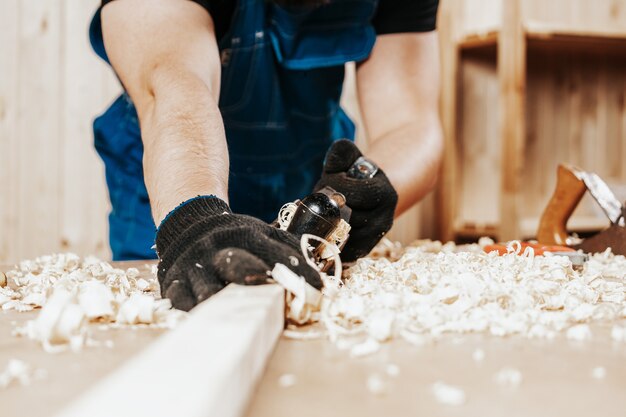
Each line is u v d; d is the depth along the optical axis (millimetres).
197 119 805
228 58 1295
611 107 2787
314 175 1480
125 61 922
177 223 652
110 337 501
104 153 1409
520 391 386
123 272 893
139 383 287
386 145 1176
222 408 292
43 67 2408
